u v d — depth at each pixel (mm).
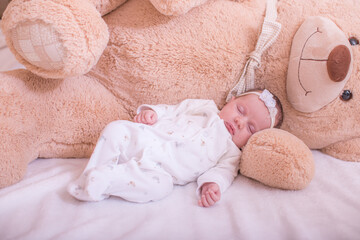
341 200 922
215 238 767
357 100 1046
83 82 1044
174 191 977
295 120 1138
